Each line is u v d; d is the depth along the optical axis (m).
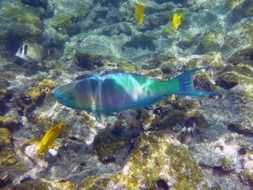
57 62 1.87
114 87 0.60
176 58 1.45
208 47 1.91
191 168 0.80
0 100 1.30
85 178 0.83
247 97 1.10
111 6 2.83
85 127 1.11
